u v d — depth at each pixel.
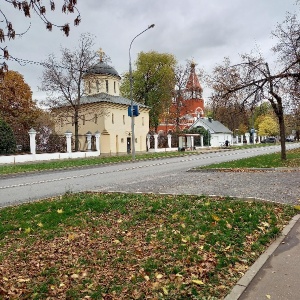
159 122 63.03
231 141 73.19
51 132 35.34
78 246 5.97
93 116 45.00
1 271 5.02
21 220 7.91
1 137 26.92
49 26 3.97
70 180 16.00
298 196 9.53
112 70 49.78
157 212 7.94
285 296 3.96
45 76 36.31
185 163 24.50
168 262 5.03
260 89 18.44
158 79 59.12
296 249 5.46
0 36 3.78
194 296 4.02
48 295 4.22
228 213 7.52
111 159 29.89
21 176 19.09
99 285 4.39
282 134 22.36
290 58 17.50
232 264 4.92
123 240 6.12
